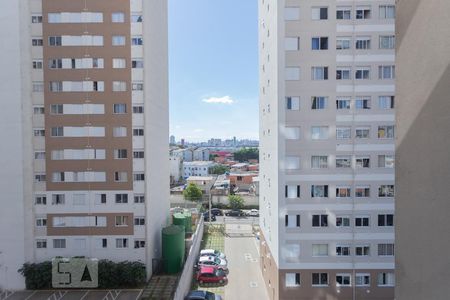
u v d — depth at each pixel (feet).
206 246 120.88
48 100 84.23
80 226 84.84
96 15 84.23
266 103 80.64
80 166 84.89
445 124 11.50
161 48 103.86
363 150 66.49
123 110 85.25
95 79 84.79
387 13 65.92
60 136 84.58
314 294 66.69
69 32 84.07
